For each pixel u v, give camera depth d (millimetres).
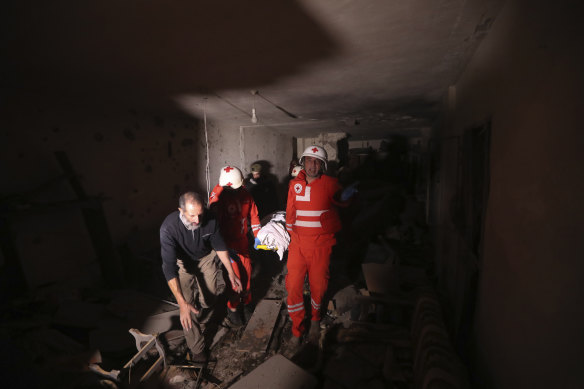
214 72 2291
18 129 2602
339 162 7348
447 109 2959
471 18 1417
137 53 1868
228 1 1267
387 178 10047
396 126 6203
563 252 754
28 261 2682
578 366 676
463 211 2123
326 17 1434
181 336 2363
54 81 2428
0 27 1470
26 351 1945
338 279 3549
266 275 3732
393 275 2910
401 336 2236
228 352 2297
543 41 886
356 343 2201
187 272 2236
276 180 7375
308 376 1915
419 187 9242
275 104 3605
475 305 1680
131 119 3652
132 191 3668
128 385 1880
